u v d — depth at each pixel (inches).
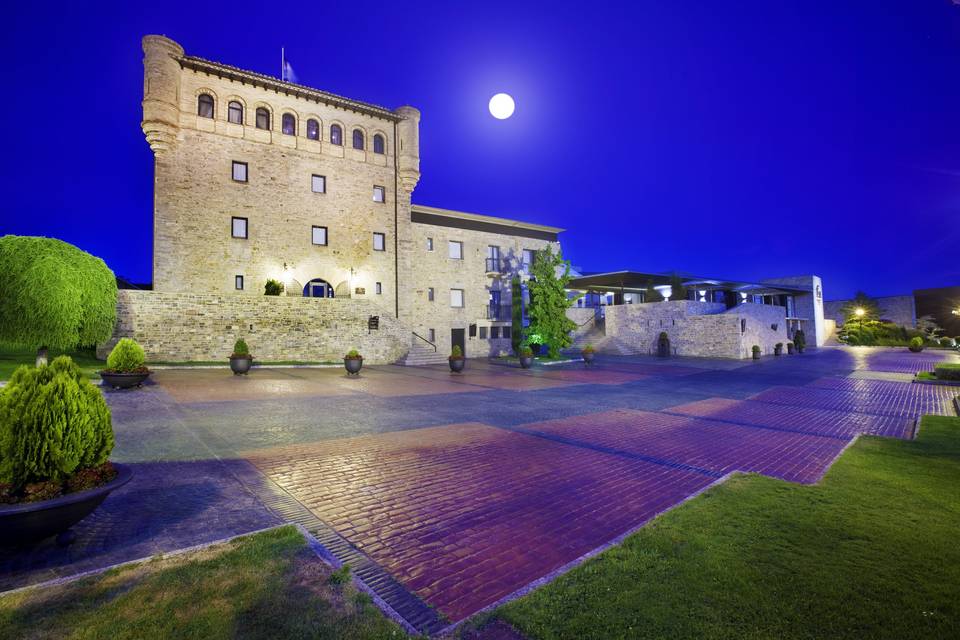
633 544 170.4
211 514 197.3
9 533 142.4
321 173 1160.8
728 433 387.9
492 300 1461.6
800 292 1879.9
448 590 145.9
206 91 1031.0
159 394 529.7
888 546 168.6
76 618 121.0
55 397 156.5
